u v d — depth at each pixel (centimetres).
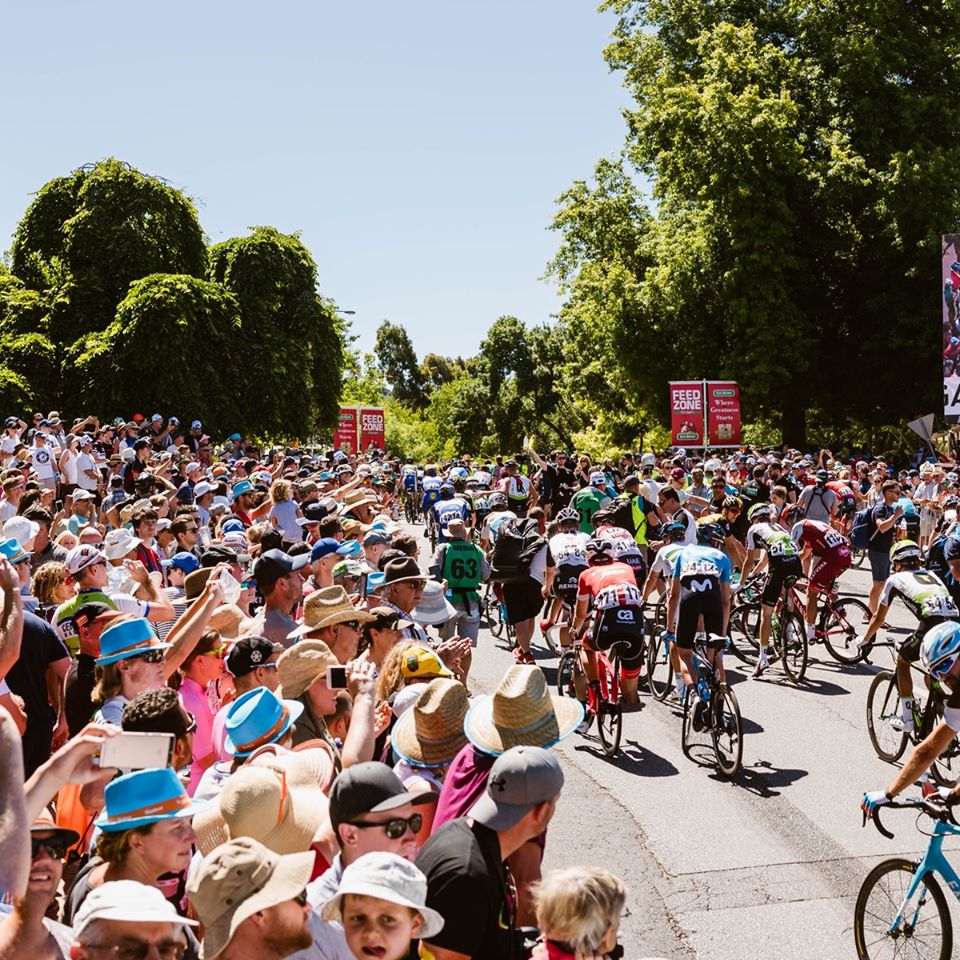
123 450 2128
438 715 466
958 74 3703
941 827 512
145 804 344
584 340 4547
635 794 795
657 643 1107
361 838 344
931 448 2477
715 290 3688
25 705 594
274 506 1251
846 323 3875
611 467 2444
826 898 617
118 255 3944
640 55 4141
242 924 299
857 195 3591
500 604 1379
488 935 336
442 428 9656
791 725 962
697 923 585
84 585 697
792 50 3841
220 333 3872
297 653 516
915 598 837
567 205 4712
